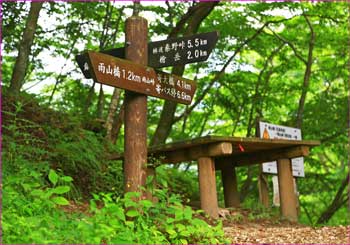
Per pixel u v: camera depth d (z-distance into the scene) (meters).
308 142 8.43
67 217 5.07
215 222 7.23
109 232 4.16
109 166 9.05
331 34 13.96
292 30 14.43
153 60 5.67
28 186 4.77
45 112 8.95
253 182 15.34
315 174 14.76
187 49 5.51
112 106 10.92
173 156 8.01
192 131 16.66
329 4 12.84
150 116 14.77
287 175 8.59
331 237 6.12
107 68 5.11
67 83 13.40
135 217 5.18
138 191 5.41
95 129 10.44
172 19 12.56
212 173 7.59
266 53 14.80
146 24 5.67
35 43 10.99
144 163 5.52
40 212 4.66
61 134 8.56
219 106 15.07
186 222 5.79
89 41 12.41
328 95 13.92
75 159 8.20
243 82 14.39
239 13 13.22
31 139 7.49
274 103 14.58
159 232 4.98
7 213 4.29
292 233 6.55
